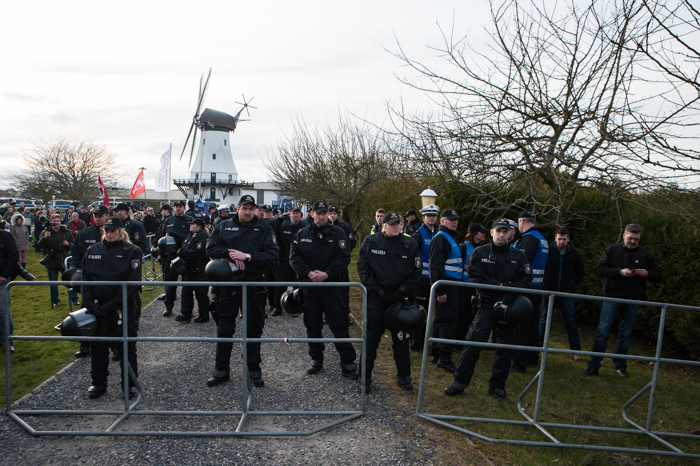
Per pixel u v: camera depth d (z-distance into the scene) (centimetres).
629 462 341
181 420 372
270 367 505
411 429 364
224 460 311
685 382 523
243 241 447
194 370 489
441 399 426
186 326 667
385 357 549
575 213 704
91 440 337
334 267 468
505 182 753
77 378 461
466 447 339
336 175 1379
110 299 408
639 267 508
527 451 342
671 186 559
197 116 5156
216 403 405
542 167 675
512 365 542
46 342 584
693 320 560
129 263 416
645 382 512
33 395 416
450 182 767
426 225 585
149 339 368
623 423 407
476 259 444
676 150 416
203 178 5747
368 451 327
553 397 454
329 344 597
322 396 423
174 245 726
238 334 626
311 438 345
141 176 1858
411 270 424
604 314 523
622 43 475
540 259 538
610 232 698
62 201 4166
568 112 642
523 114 670
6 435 342
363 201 1376
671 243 590
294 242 475
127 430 354
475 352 430
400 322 407
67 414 379
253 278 447
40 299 845
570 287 568
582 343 666
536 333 542
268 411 375
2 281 523
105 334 414
